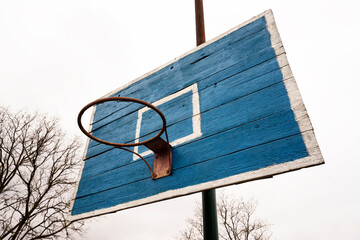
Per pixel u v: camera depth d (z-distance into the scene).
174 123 2.28
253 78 1.95
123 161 2.49
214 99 2.11
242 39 2.28
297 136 1.47
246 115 1.81
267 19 2.20
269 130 1.62
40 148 9.42
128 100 1.73
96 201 2.37
